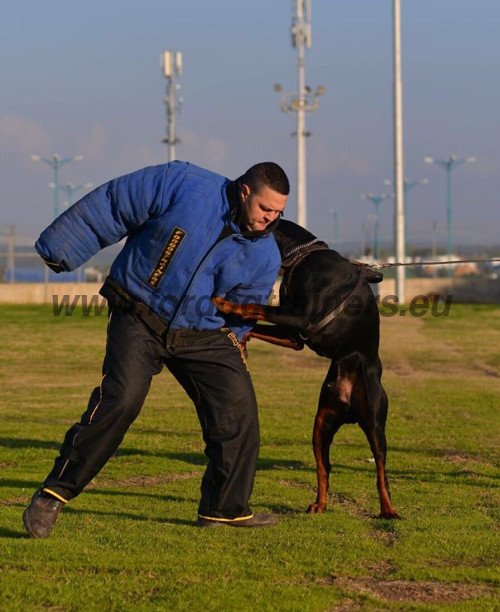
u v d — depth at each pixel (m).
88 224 6.98
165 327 7.11
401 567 6.75
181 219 6.96
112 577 6.27
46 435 13.55
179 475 10.78
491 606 5.93
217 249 7.05
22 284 49.75
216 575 6.39
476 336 33.59
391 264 9.17
